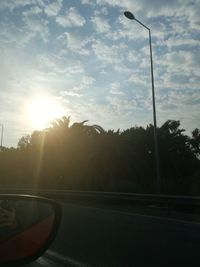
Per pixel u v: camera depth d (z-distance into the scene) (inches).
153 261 368.2
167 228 567.8
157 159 1083.3
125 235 507.2
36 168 1959.9
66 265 343.0
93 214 749.9
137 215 730.2
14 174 2273.6
